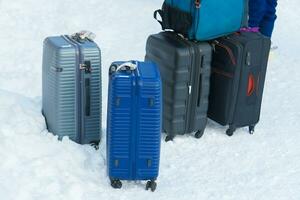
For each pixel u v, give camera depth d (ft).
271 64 22.88
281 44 26.13
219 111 15.90
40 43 22.54
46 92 14.49
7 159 12.88
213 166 14.44
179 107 15.01
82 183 12.78
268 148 15.62
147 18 26.37
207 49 14.80
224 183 13.65
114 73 12.39
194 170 14.16
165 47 14.79
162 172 13.93
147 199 12.64
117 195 12.66
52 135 14.25
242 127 16.81
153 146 12.71
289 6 31.53
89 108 14.21
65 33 23.82
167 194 12.94
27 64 20.49
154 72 12.69
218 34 15.07
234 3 14.96
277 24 29.12
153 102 12.39
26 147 13.42
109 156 12.73
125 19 25.93
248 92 15.74
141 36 24.22
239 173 14.17
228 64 15.28
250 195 13.20
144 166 12.84
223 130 16.44
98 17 25.73
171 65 14.65
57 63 13.56
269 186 13.66
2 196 11.80
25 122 14.29
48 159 13.17
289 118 17.81
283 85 20.76
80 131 14.34
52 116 14.24
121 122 12.47
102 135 15.19
